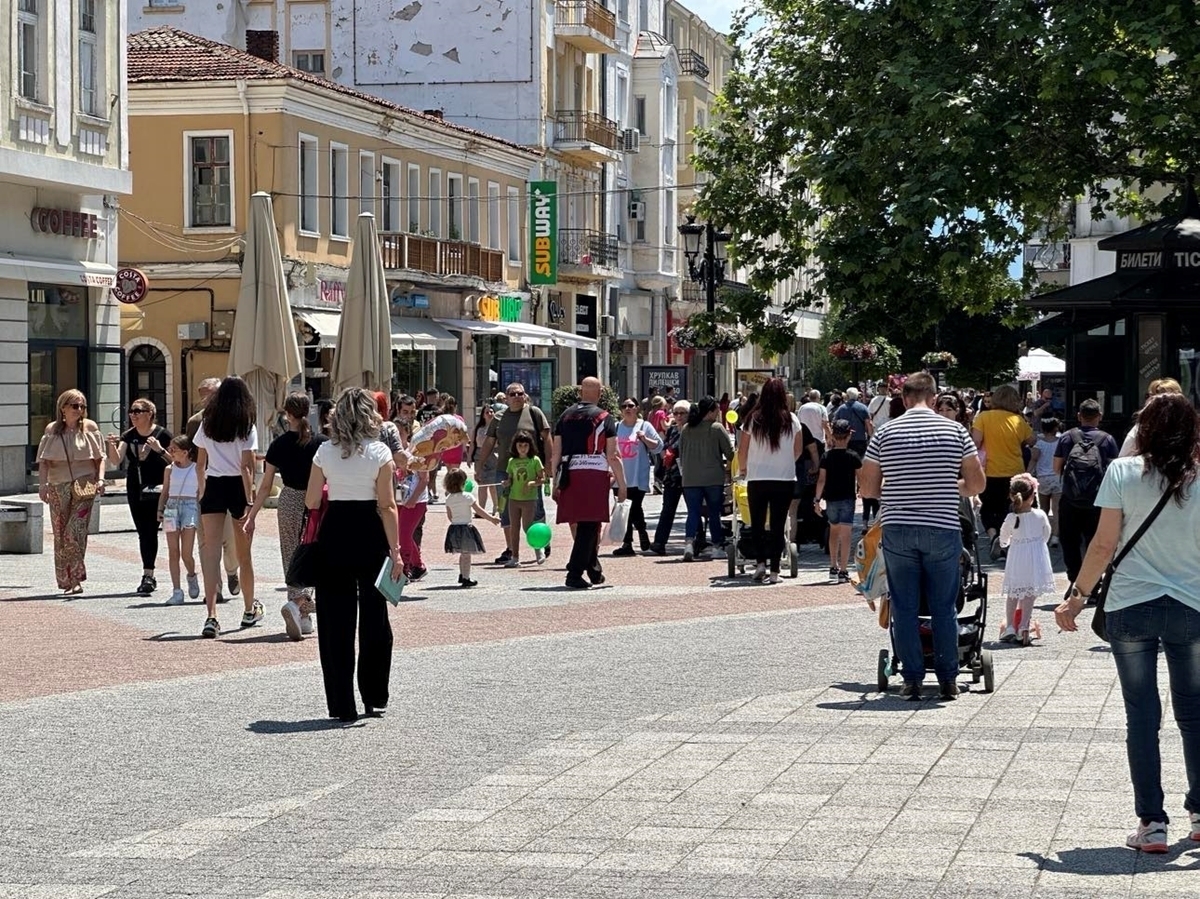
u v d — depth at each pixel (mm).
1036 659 14586
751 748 10570
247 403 16641
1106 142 30938
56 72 37469
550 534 24141
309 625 16391
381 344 35625
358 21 64875
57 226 38062
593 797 9273
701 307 80500
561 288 67938
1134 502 8164
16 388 36844
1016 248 31422
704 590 20672
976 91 28297
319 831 8609
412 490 21516
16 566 23406
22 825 8844
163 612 18312
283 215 47031
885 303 30156
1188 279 24547
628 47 75875
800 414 31016
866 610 18250
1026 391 69562
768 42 33594
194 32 63344
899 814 8766
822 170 29453
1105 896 7215
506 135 64875
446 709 12258
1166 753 10281
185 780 9914
